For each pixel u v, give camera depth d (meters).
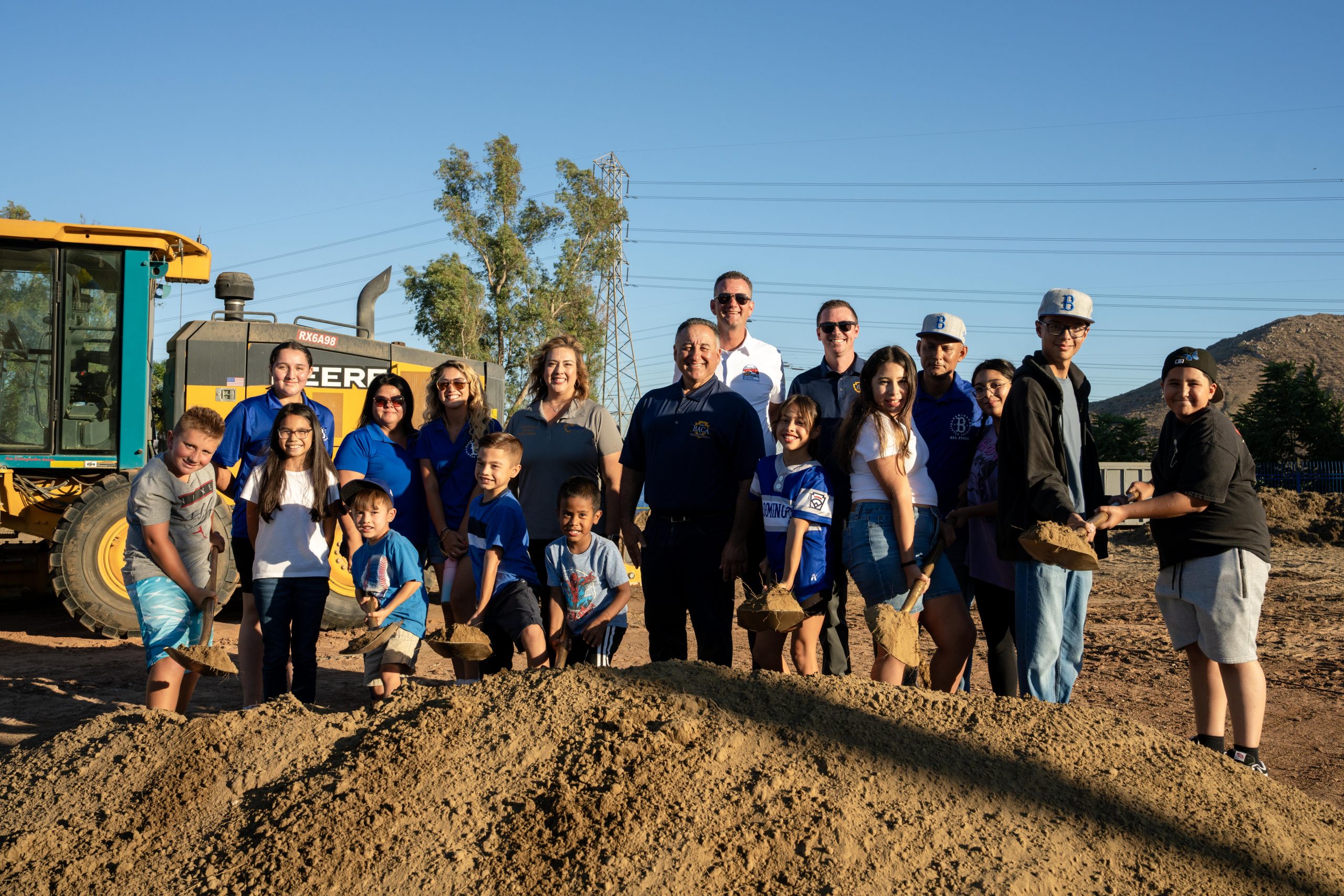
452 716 3.25
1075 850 2.79
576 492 4.73
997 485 4.80
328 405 9.59
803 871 2.63
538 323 33.47
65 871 2.81
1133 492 4.12
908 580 4.22
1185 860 2.83
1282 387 38.09
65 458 8.56
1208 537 4.05
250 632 5.28
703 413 4.91
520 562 4.88
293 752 3.25
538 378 5.44
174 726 3.44
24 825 3.07
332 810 2.86
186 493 4.48
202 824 2.98
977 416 5.28
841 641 5.33
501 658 5.13
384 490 4.91
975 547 5.05
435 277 31.25
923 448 4.43
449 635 3.93
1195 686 4.30
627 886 2.57
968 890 2.59
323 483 5.03
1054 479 4.12
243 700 5.75
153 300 9.00
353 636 8.70
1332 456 36.62
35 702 6.01
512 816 2.82
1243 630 4.02
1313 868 2.90
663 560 4.94
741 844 2.70
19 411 8.49
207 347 9.13
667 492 4.91
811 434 4.73
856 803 2.86
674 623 5.00
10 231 8.31
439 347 31.94
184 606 4.50
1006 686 5.09
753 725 3.20
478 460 4.86
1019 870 2.67
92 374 8.67
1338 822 3.20
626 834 2.73
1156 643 9.20
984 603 5.13
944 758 3.10
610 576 4.79
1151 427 79.94
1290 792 3.31
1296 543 21.47
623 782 2.89
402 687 3.61
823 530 4.53
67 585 8.00
